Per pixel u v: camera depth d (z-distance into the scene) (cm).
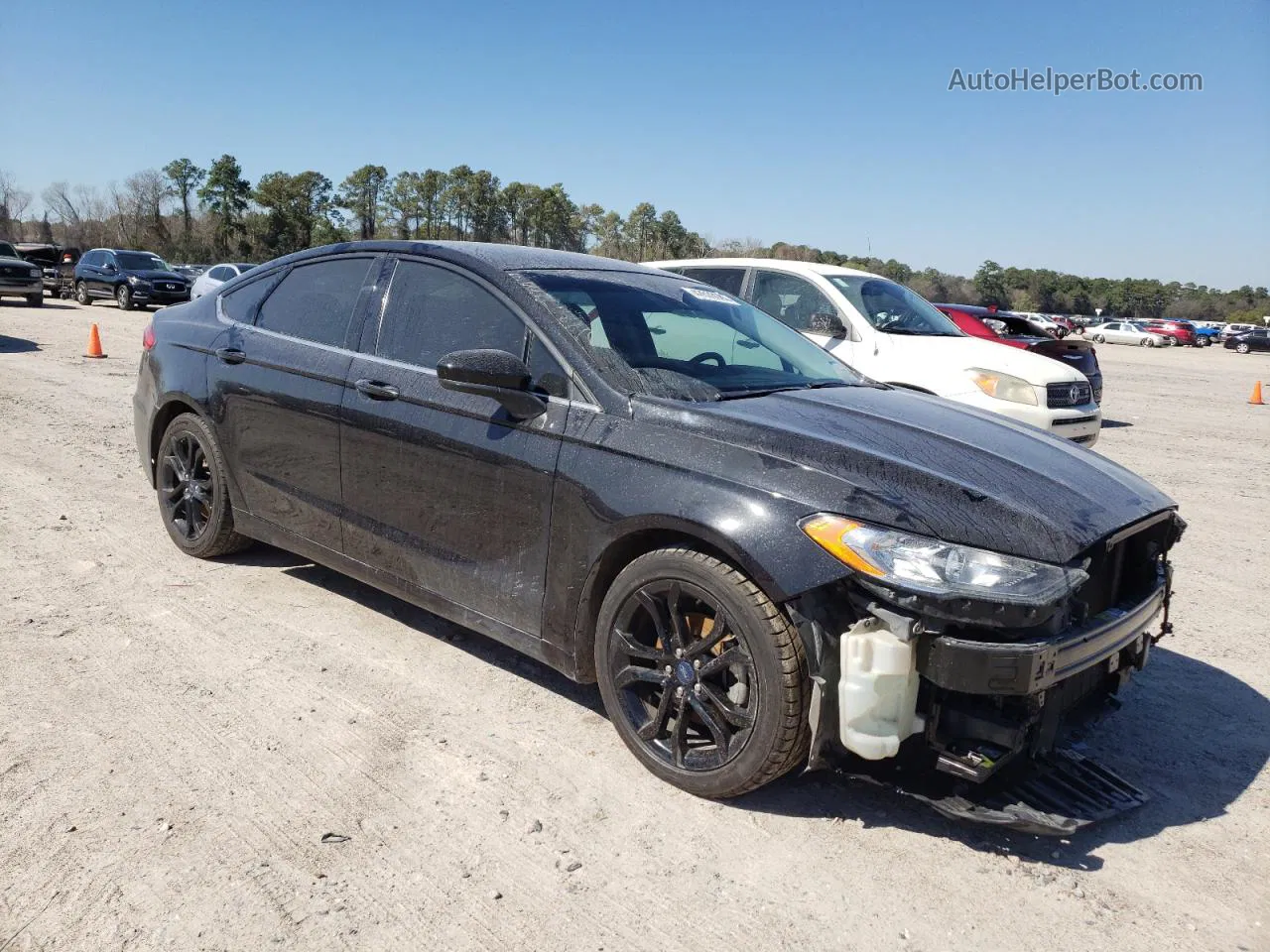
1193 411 1501
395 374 369
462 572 345
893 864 265
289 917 231
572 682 368
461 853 260
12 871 242
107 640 383
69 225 9469
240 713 329
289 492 414
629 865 259
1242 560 588
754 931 236
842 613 260
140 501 591
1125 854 275
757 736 271
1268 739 353
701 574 278
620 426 305
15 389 1014
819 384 372
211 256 8750
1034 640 249
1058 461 313
